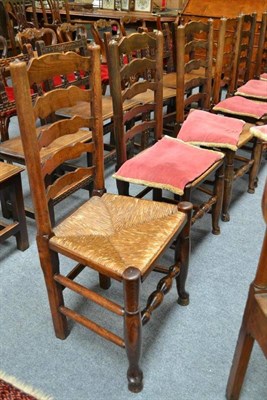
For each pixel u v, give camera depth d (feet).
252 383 4.06
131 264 3.52
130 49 4.99
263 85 9.04
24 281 5.45
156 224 4.14
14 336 4.58
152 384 4.04
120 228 4.13
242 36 8.81
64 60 3.79
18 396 3.89
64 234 3.96
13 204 5.69
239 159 7.86
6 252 6.05
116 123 5.10
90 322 4.05
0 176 5.24
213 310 4.98
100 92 4.21
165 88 9.14
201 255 6.01
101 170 4.65
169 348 4.45
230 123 6.77
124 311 3.48
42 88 6.99
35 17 14.38
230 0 12.61
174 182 4.95
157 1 16.22
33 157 3.44
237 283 5.44
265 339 3.00
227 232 6.61
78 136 6.50
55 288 4.11
